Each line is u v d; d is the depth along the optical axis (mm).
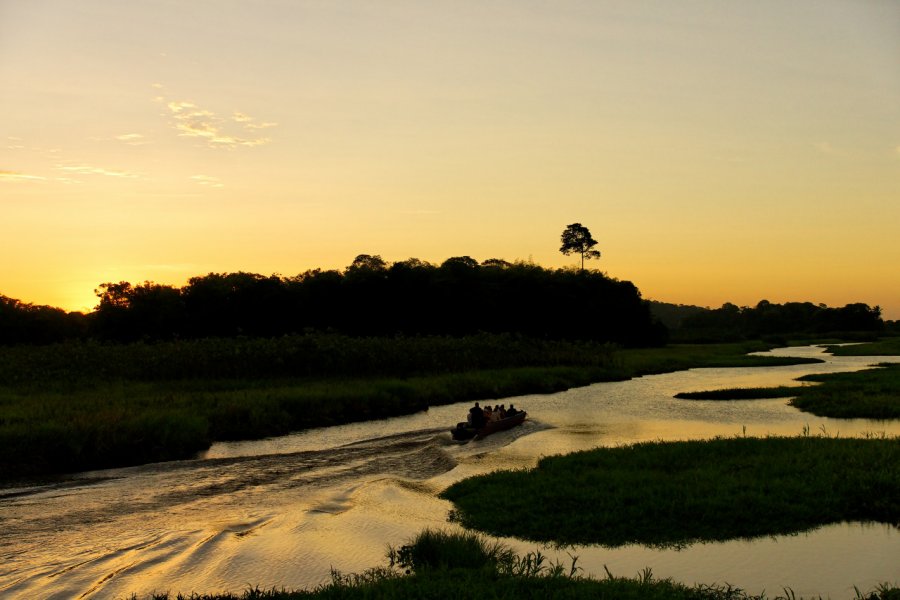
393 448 23172
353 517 14453
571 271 111438
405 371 41875
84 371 35438
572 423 28375
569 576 10062
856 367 61625
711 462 17531
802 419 28984
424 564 10953
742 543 12156
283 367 38406
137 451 21531
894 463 16078
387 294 87125
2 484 18000
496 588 9109
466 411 32031
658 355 77688
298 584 10641
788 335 146875
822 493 14320
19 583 10773
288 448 23266
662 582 9789
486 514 14117
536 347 54500
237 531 13625
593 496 14617
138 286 81188
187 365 36625
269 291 83312
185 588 10555
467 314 89250
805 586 10281
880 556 11469
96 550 12422
